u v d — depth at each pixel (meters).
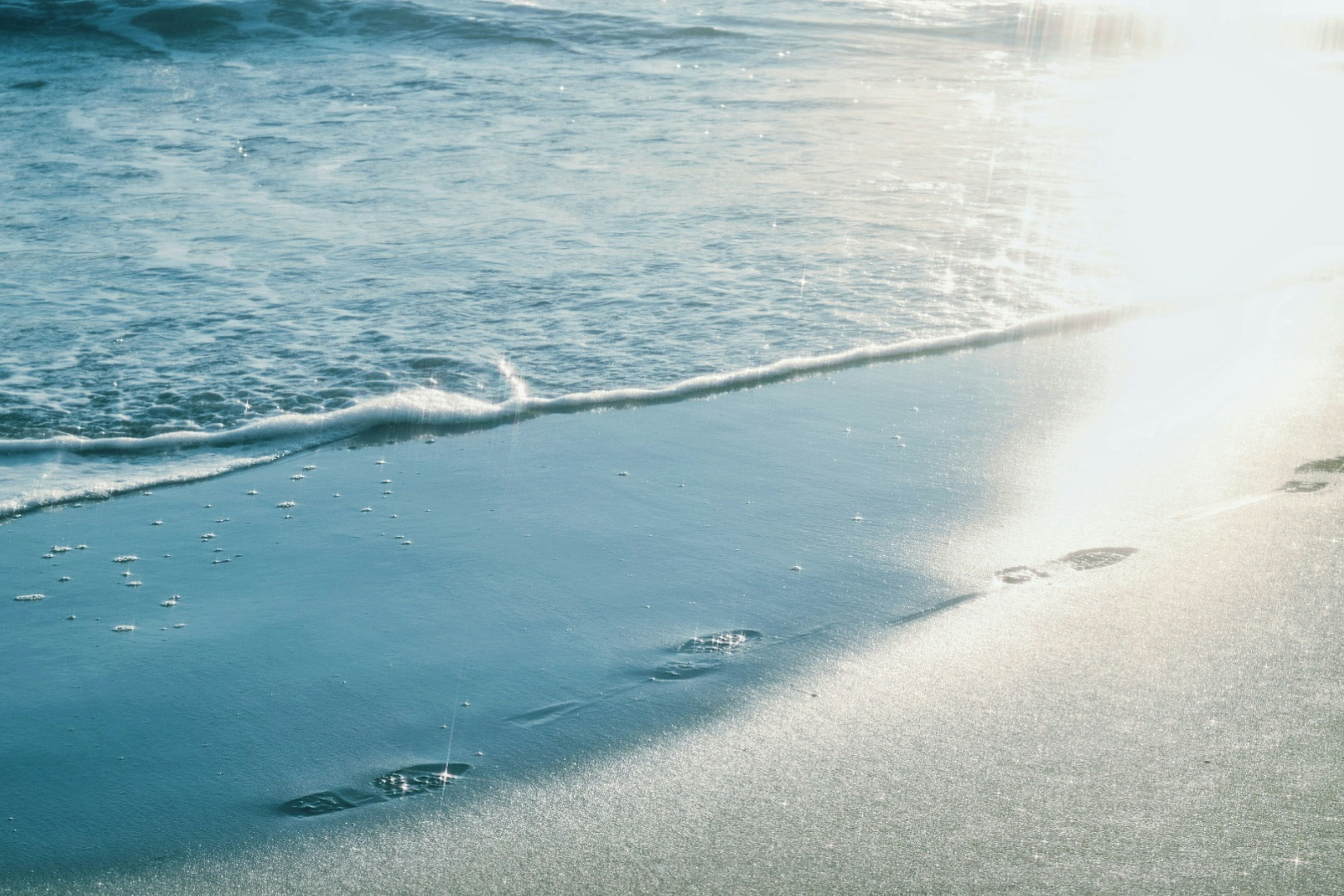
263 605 3.18
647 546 3.55
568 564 3.43
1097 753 2.42
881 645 2.95
